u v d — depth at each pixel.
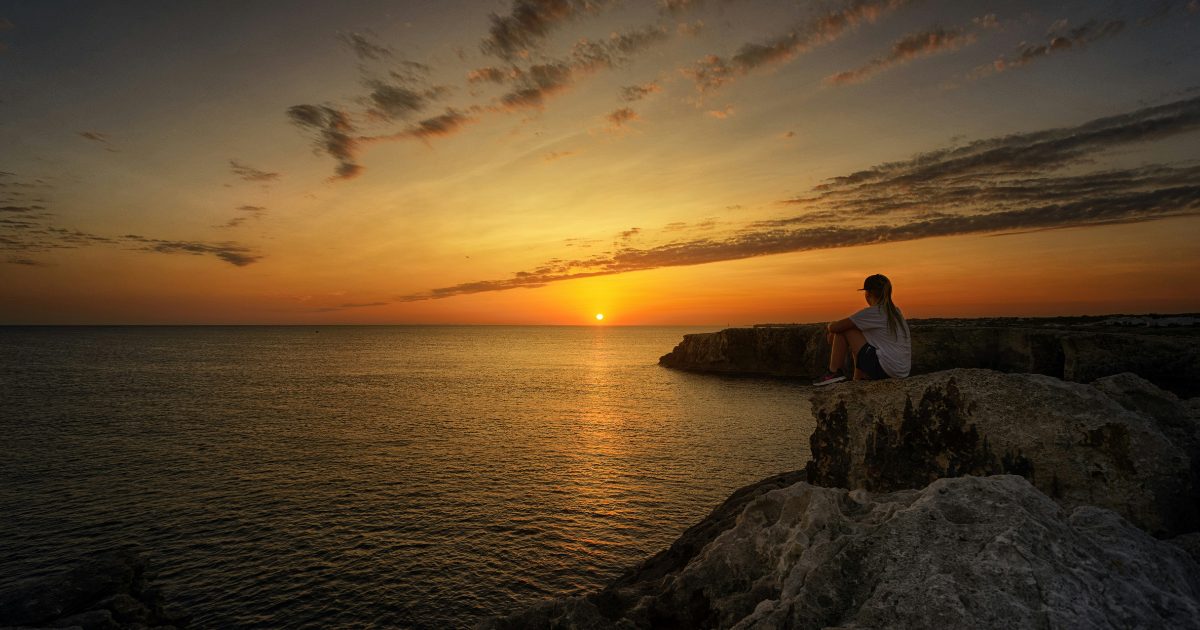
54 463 29.61
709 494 25.28
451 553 18.72
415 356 128.62
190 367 89.75
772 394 60.19
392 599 15.69
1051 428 4.93
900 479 5.67
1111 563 3.07
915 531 3.51
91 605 13.40
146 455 31.53
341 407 50.25
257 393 59.22
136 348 147.25
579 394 60.69
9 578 16.56
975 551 3.19
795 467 29.88
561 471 28.94
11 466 28.89
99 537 19.72
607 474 28.39
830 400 6.41
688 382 72.56
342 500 24.03
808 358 74.75
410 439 36.62
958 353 49.12
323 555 18.45
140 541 19.42
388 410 48.75
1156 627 2.50
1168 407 5.39
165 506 23.02
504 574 17.25
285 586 16.33
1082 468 4.65
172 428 39.38
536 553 18.78
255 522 21.38
